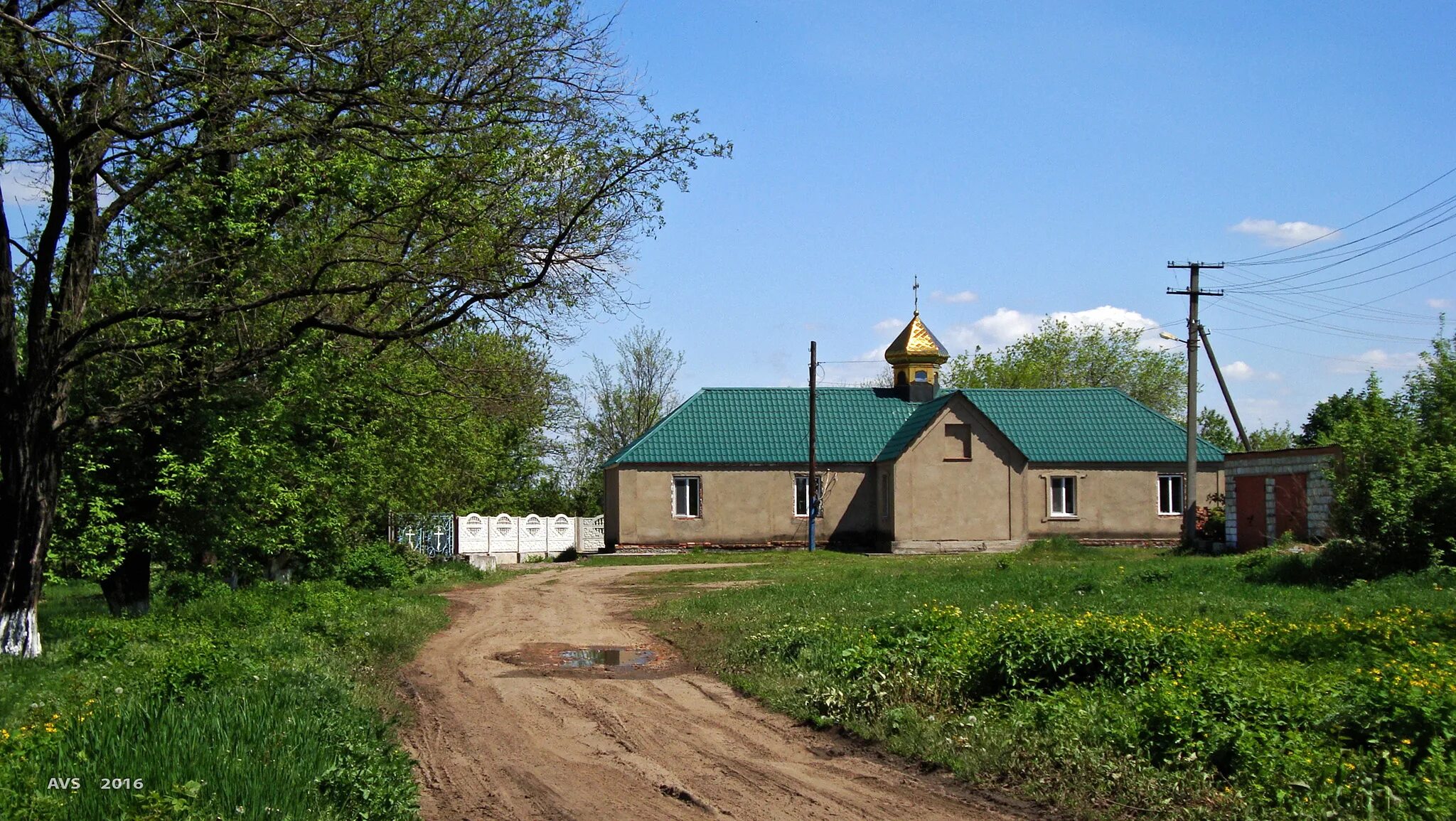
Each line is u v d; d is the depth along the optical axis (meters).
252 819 7.27
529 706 12.84
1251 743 8.42
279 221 17.39
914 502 44.66
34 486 15.56
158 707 9.59
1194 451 38.47
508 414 20.50
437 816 8.41
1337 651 12.83
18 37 13.51
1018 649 11.72
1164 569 25.33
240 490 20.77
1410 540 21.77
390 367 22.41
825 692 12.20
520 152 16.64
